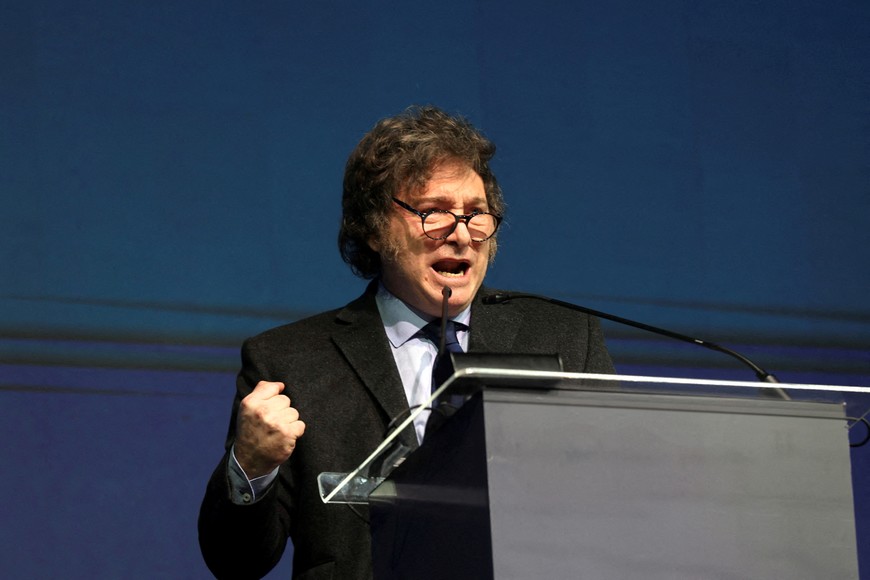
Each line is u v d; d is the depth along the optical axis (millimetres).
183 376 9781
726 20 12453
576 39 11898
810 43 12664
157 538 9391
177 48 10438
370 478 5152
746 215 11961
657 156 11859
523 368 4547
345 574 6047
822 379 11742
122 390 9555
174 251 10016
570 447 4078
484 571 3926
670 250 11641
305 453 6328
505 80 11562
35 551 9016
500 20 11680
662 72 12109
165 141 10203
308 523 6203
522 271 11141
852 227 12273
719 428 4281
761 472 4270
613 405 4176
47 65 9961
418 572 4488
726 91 12258
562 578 3924
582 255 11359
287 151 10625
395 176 6938
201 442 9711
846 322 11961
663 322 11422
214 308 10023
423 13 11430
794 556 4203
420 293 6879
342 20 11102
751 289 11766
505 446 4016
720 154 12062
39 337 9391
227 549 6016
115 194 9930
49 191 9711
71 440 9289
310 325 6930
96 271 9711
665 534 4078
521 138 11469
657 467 4148
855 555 4281
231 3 10711
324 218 10625
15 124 9758
